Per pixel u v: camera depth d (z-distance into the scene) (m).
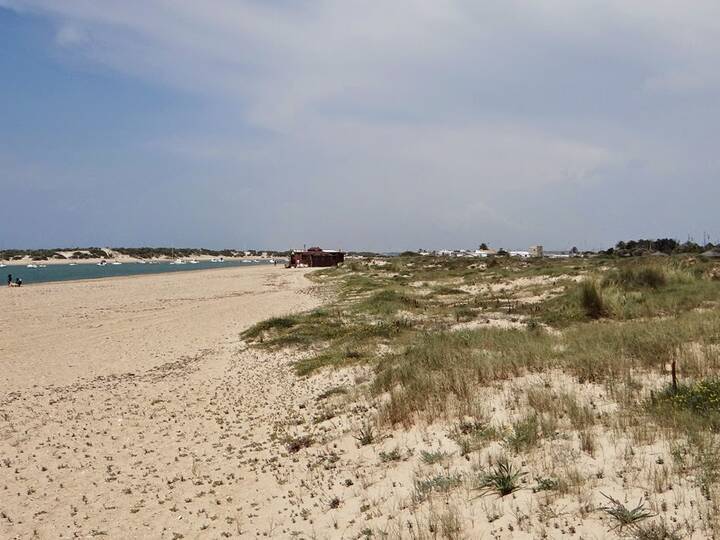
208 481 8.34
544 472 5.96
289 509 6.95
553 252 165.25
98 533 6.85
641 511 4.78
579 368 9.62
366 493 6.74
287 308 32.59
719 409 6.68
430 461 7.05
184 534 6.71
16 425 11.45
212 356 18.78
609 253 75.31
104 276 86.56
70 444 10.25
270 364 16.50
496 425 7.66
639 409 7.32
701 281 22.09
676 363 9.35
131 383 15.16
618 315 17.42
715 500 4.70
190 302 39.00
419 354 12.44
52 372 16.78
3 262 156.38
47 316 30.98
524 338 13.01
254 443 9.79
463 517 5.45
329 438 9.21
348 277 57.47
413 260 80.00
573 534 4.71
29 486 8.37
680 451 5.77
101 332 24.78
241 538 6.42
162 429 11.05
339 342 18.08
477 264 57.69
